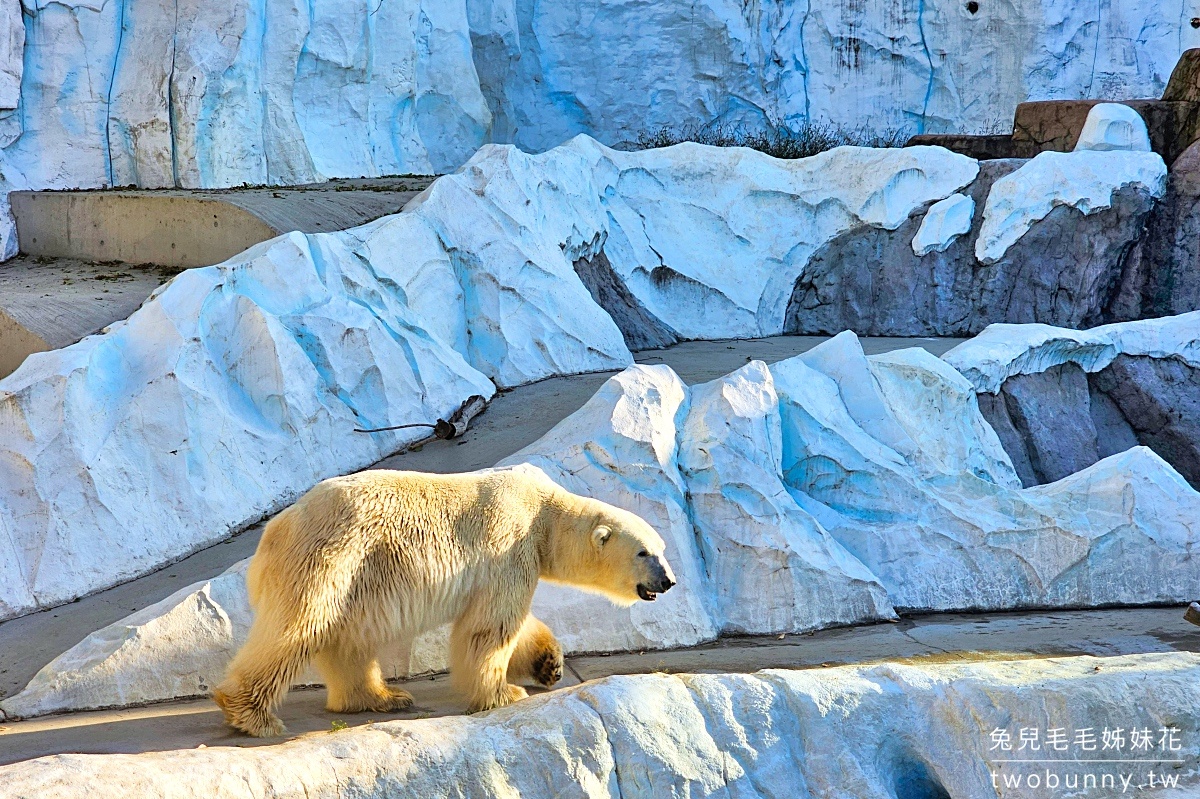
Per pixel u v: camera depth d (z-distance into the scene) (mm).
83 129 19844
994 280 20453
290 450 11812
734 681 7188
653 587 7328
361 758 5957
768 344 19828
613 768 6500
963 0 30172
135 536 10234
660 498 10328
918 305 20891
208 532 10727
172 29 20172
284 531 6699
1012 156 23547
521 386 15492
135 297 14422
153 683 7777
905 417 13344
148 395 10953
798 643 9797
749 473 10883
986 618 11062
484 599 7137
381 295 14281
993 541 11617
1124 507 11859
